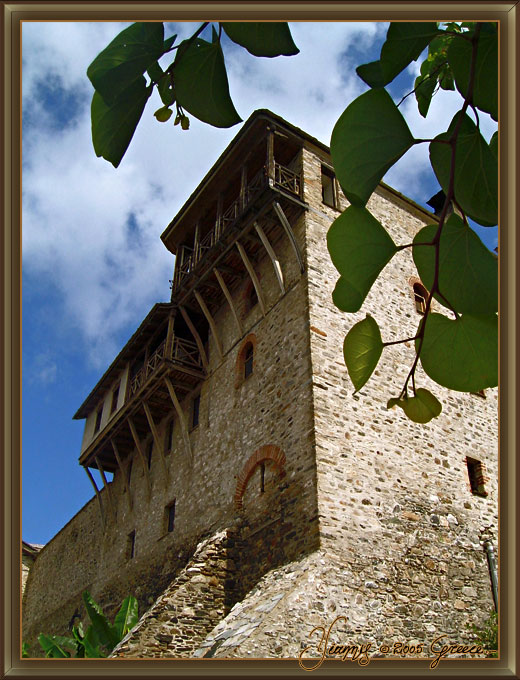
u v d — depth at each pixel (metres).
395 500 13.04
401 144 1.71
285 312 15.09
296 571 11.23
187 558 15.90
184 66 1.95
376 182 1.72
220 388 17.28
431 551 12.94
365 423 13.52
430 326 1.98
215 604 12.95
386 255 1.79
